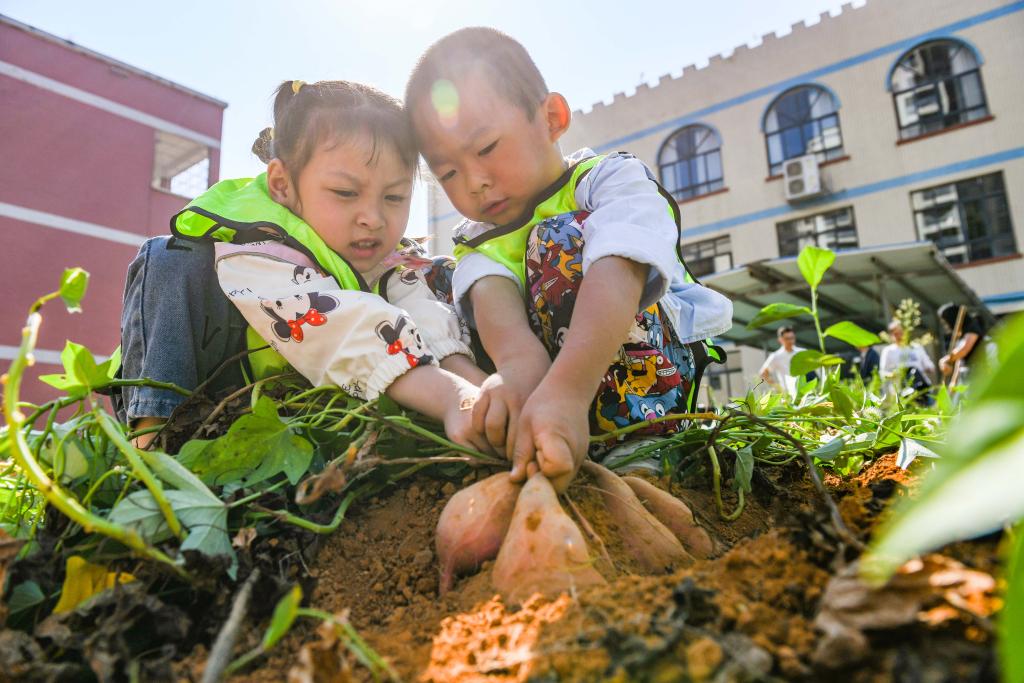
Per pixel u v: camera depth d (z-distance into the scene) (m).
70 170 9.86
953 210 9.67
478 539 0.78
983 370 0.28
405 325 1.11
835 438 1.22
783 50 11.08
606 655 0.51
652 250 1.02
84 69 10.20
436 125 1.25
